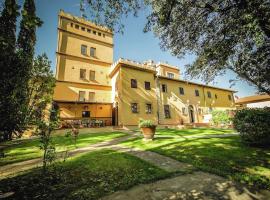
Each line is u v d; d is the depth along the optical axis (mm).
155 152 7676
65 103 21859
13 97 3082
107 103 23203
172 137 12016
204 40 8359
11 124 3221
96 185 4211
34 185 4301
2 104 2994
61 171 5184
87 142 11391
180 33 8516
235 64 8367
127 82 22766
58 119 4855
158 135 13531
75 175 4918
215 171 4895
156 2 7008
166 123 25531
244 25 5082
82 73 24547
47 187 4148
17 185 4316
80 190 3947
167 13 7062
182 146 8492
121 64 22781
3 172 5477
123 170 5242
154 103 24688
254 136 8016
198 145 8516
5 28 2635
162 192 3768
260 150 7203
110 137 13648
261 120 7895
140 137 12773
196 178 4520
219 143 8859
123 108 21453
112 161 6207
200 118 30688
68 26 24828
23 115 3516
